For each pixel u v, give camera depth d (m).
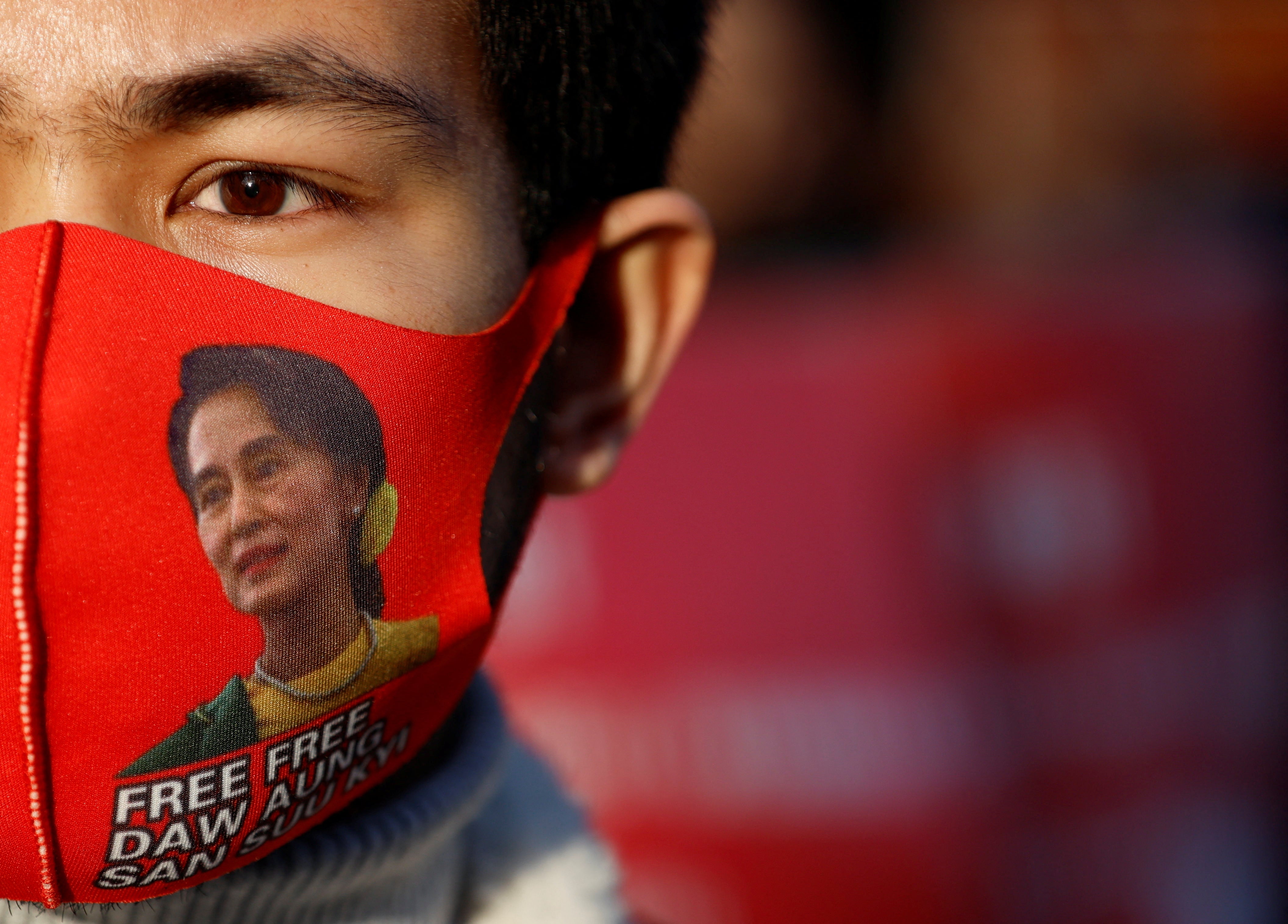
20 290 1.59
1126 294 3.82
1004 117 5.56
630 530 3.44
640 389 2.48
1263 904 3.80
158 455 1.65
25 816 1.64
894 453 3.50
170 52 1.66
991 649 3.54
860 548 3.48
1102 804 3.63
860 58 5.27
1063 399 3.67
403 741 1.96
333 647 1.78
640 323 2.46
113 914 1.86
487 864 2.42
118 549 1.62
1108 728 3.65
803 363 3.51
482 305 2.00
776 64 4.82
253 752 1.73
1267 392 3.96
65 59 1.63
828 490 3.48
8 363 1.59
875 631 3.47
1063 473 3.64
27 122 1.64
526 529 2.19
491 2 1.96
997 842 3.52
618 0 2.28
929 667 3.48
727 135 4.70
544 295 2.16
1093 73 5.77
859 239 4.77
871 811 3.48
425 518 1.87
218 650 1.69
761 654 3.46
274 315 1.74
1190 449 3.82
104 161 1.69
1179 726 3.73
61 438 1.59
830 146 4.97
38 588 1.59
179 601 1.66
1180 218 4.54
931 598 3.50
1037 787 3.55
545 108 2.12
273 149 1.76
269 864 1.91
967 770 3.50
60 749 1.63
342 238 1.86
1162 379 3.81
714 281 4.04
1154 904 3.65
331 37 1.76
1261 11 6.18
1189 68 6.02
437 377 1.85
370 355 1.79
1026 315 3.68
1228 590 3.83
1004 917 3.53
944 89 5.51
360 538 1.80
